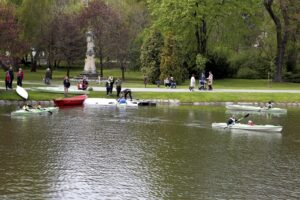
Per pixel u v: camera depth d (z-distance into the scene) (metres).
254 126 62.34
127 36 129.00
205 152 48.84
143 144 52.06
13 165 42.38
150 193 35.78
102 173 40.62
